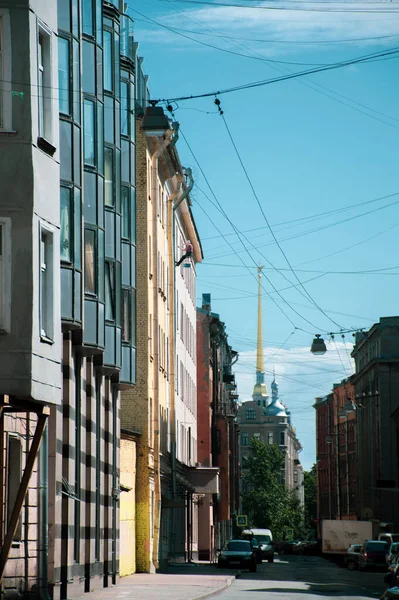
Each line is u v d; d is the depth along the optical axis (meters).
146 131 26.56
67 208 27.05
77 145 27.52
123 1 39.00
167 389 55.47
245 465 194.62
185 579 40.00
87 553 31.03
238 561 55.88
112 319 32.75
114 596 28.95
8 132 21.56
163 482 52.25
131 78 38.59
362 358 122.44
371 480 114.19
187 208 64.19
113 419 36.31
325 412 154.50
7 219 21.41
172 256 55.31
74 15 27.75
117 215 33.34
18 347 20.92
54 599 26.34
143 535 43.72
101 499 33.78
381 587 41.75
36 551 25.31
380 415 108.88
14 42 21.66
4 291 21.12
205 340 87.25
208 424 86.06
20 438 24.39
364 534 76.81
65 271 26.86
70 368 28.17
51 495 26.41
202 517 77.31
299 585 41.41
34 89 21.91
